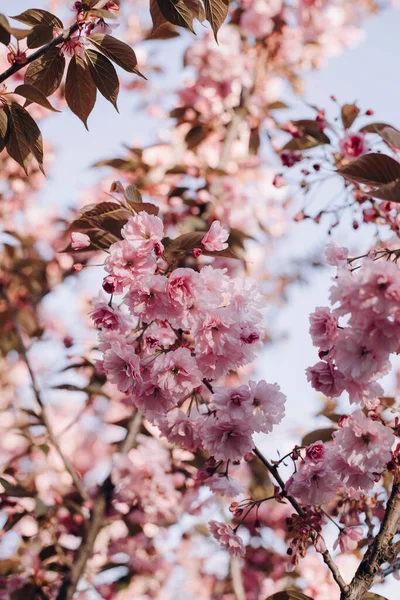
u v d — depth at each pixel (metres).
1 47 5.74
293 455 2.35
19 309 6.04
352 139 3.52
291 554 2.33
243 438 2.28
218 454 2.28
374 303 1.87
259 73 5.90
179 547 5.75
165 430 2.56
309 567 5.00
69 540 4.36
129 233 2.20
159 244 2.19
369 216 3.50
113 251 2.19
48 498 4.76
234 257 2.37
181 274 2.16
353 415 2.15
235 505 2.48
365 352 2.00
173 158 5.52
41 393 4.42
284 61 6.07
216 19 2.06
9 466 4.67
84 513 4.07
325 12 6.14
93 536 4.00
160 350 2.37
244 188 6.03
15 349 6.06
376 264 1.88
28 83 2.15
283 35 6.06
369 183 2.10
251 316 2.32
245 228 5.94
